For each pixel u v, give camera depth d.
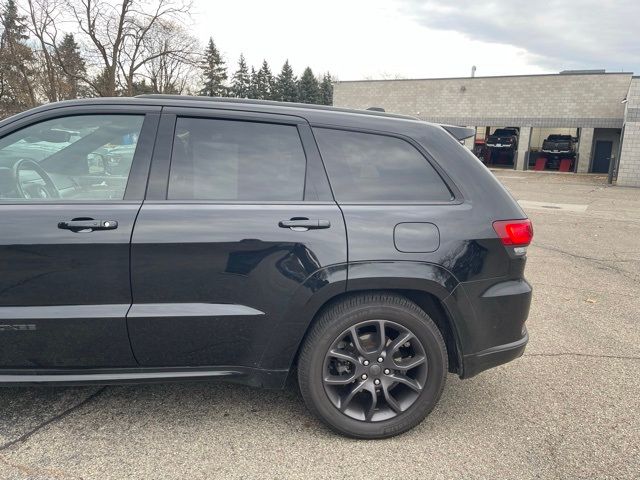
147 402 3.08
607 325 4.73
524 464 2.58
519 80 28.48
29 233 2.47
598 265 7.24
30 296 2.50
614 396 3.32
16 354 2.53
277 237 2.56
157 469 2.45
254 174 2.70
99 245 2.48
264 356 2.67
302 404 3.11
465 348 2.79
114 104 2.74
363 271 2.60
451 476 2.47
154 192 2.61
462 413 3.09
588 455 2.67
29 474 2.38
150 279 2.53
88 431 2.75
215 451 2.61
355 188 2.73
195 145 2.71
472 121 29.95
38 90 23.67
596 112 27.19
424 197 2.77
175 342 2.59
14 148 2.70
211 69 53.16
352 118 2.85
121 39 21.17
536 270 6.91
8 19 19.91
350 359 2.70
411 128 2.90
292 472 2.46
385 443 2.74
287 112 2.80
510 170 29.56
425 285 2.65
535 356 3.97
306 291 2.59
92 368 2.60
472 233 2.73
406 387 2.81
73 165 2.68
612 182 23.23
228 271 2.56
